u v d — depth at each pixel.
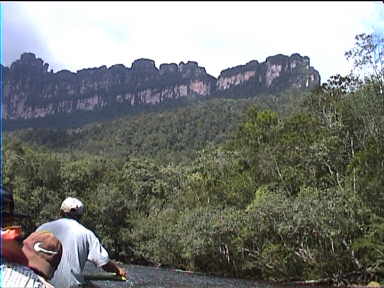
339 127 42.56
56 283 4.25
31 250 3.51
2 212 3.32
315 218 35.59
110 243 61.78
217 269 43.81
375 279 36.16
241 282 36.56
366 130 41.88
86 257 4.38
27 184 63.53
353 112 42.69
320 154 41.22
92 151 146.00
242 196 45.66
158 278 34.34
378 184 36.22
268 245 38.94
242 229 40.19
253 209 38.50
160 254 51.41
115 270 4.50
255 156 46.34
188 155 123.00
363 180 36.94
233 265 42.53
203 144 130.50
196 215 44.56
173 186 71.69
